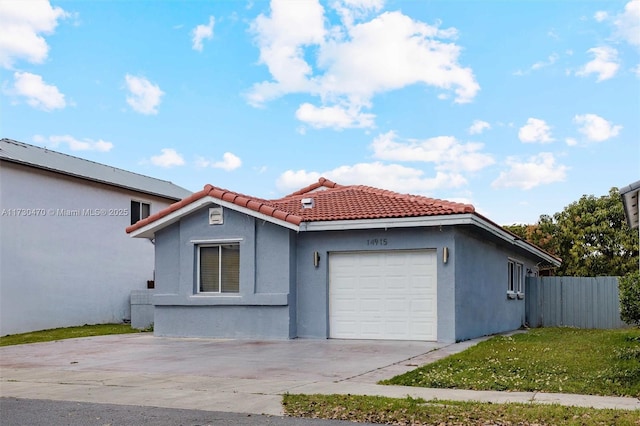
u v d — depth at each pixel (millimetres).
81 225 23875
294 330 16359
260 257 16562
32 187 22078
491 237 17859
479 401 8297
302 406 8133
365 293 16031
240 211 16500
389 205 16500
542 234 36469
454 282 15086
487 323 18172
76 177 23469
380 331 15812
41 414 8078
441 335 15109
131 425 7383
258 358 12789
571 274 35219
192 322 17266
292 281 16391
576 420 7039
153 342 16281
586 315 23000
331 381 10039
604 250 34781
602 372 10328
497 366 11086
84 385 10156
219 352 13867
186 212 17141
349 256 16266
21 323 21328
